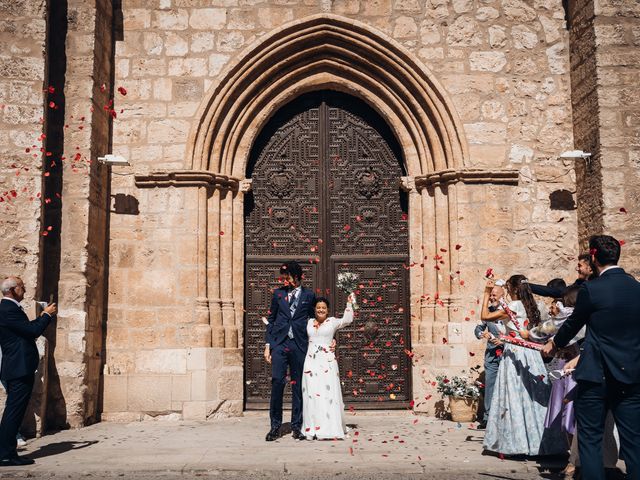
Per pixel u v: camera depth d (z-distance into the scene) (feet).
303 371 24.27
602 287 15.10
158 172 31.37
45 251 28.53
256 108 33.22
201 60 32.40
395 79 32.86
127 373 30.35
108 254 31.22
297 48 33.06
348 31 32.68
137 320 30.83
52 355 27.73
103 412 29.63
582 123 31.07
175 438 24.35
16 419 19.70
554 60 32.68
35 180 27.30
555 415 18.86
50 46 29.63
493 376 26.99
